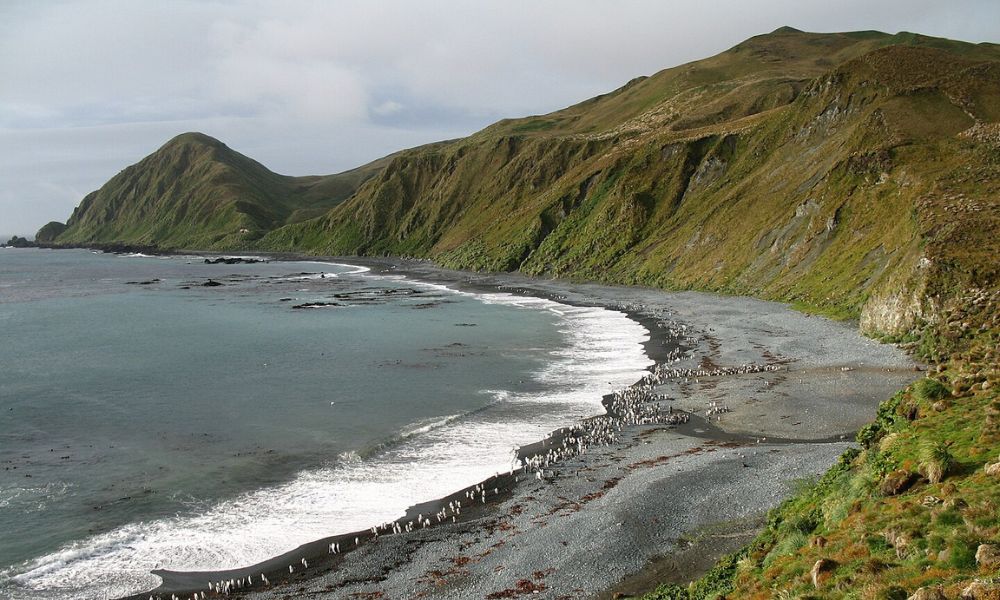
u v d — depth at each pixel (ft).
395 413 165.07
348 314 344.90
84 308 382.63
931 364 168.14
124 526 104.01
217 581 87.92
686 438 138.00
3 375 210.18
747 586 61.98
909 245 220.84
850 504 67.41
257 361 229.86
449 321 314.76
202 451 138.41
